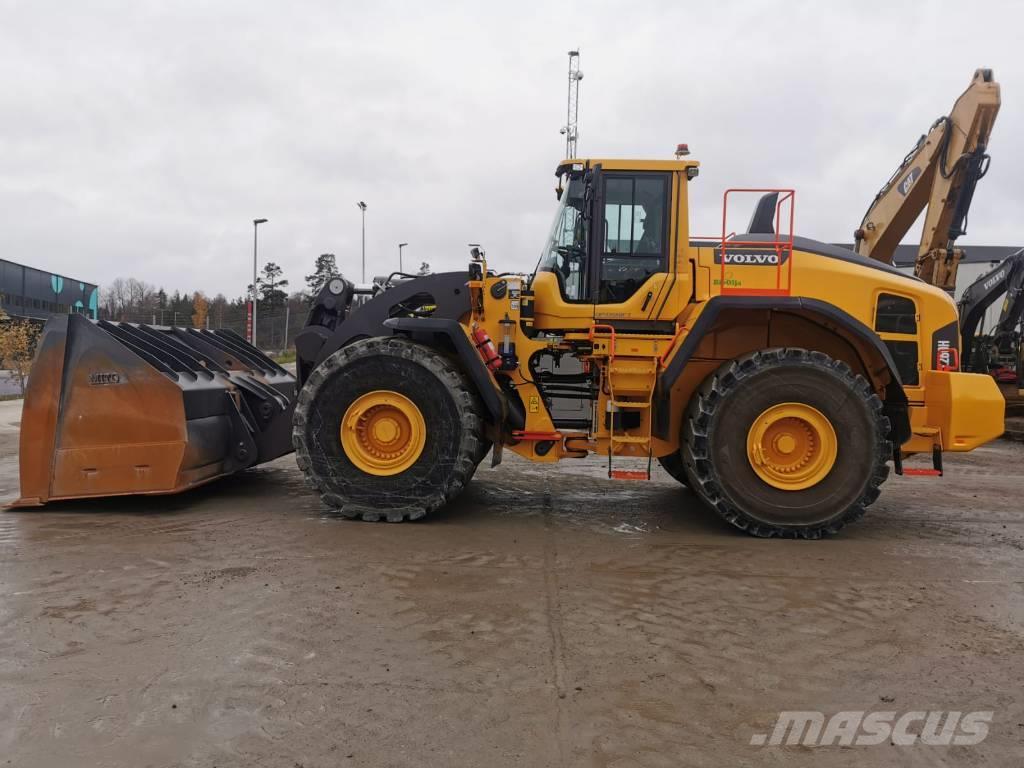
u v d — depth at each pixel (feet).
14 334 57.88
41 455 16.60
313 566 12.71
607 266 16.96
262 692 8.16
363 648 9.33
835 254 17.24
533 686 8.39
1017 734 7.55
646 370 16.29
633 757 7.03
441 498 15.87
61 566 12.54
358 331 17.84
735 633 10.02
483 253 17.83
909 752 7.22
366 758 6.94
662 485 21.40
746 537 15.34
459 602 11.03
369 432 16.17
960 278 92.58
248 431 18.72
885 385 16.46
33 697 7.99
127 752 6.99
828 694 8.34
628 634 9.92
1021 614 10.84
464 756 7.00
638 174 16.84
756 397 15.24
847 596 11.59
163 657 9.00
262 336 112.06
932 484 22.33
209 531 15.06
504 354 16.93
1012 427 37.06
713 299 15.64
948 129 26.58
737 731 7.54
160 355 18.03
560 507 18.12
